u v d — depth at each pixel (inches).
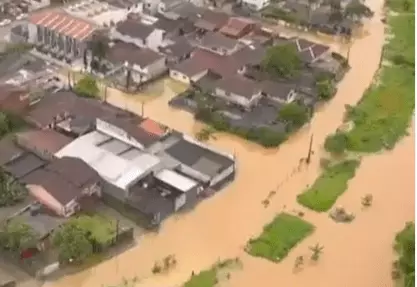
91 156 2326.5
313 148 2618.1
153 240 2112.5
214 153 2477.9
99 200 2234.3
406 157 2618.1
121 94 2869.1
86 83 2812.5
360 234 2202.3
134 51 3036.4
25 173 2278.5
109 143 2447.1
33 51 3083.2
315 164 2529.5
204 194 2321.6
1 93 2603.3
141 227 2154.3
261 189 2375.7
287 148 2610.7
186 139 2541.8
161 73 3011.8
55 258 1964.8
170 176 2317.9
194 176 2364.7
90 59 3004.4
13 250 1967.3
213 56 3065.9
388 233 2213.3
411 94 3036.4
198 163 2407.7
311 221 2241.6
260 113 2763.3
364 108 2908.5
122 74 2979.8
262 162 2522.1
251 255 2084.2
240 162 2511.1
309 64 3147.1
